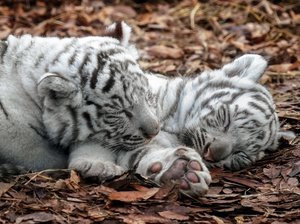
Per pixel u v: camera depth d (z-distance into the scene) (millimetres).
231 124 11414
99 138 10789
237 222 9570
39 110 10703
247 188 10711
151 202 9812
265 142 11656
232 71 12305
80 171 10531
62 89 10344
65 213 9484
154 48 18328
